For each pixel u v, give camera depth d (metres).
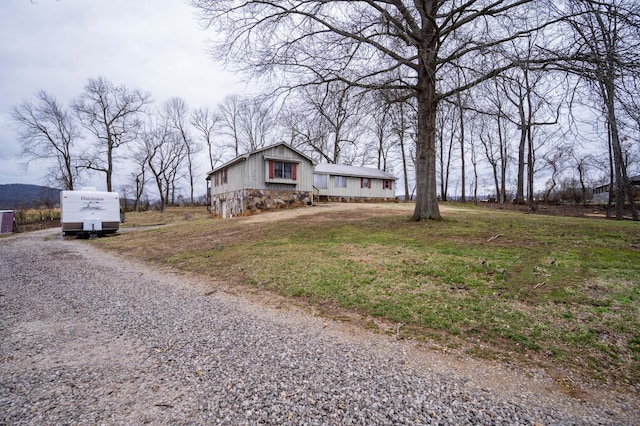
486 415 2.22
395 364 2.96
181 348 3.34
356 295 4.89
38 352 3.28
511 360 3.01
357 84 9.37
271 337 3.60
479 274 5.48
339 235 9.86
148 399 2.44
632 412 2.26
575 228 9.47
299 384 2.62
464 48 8.59
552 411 2.28
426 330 3.70
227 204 21.77
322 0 8.45
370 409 2.29
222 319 4.20
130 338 3.62
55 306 4.88
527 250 6.84
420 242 8.12
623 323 3.58
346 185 27.39
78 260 9.38
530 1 7.45
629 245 6.96
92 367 2.96
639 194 24.86
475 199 31.72
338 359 3.06
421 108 10.59
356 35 8.52
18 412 2.27
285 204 20.00
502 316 3.93
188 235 12.90
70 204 15.58
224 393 2.50
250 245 9.40
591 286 4.66
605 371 2.80
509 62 7.35
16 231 22.92
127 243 12.51
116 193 16.77
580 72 6.32
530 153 21.84
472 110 8.90
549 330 3.55
